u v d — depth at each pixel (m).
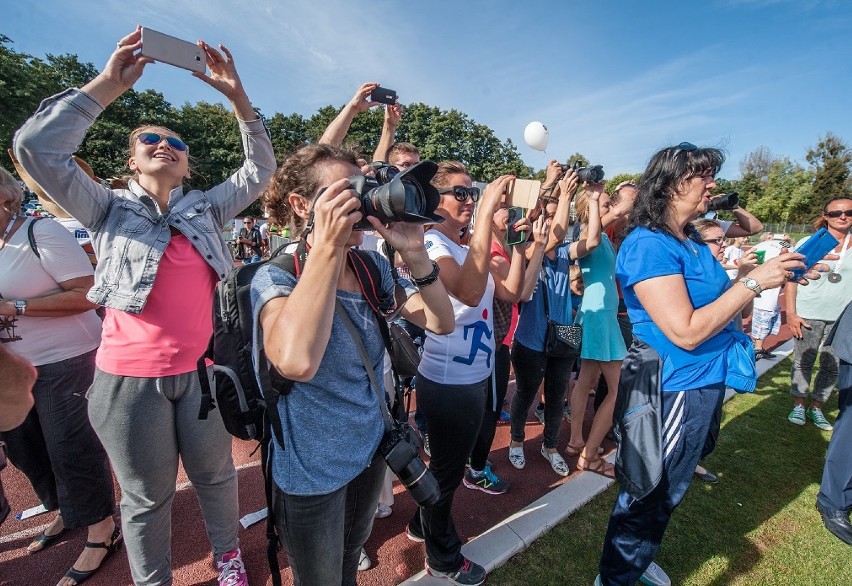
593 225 2.69
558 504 2.47
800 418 3.63
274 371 1.02
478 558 2.05
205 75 1.60
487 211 1.58
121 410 1.54
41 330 1.84
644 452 1.62
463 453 1.73
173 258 1.61
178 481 2.74
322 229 0.86
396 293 1.36
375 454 1.25
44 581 1.97
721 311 1.42
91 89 1.41
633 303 1.73
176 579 1.98
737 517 2.49
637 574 1.78
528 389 2.85
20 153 1.33
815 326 3.55
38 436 2.16
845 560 2.20
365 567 2.04
